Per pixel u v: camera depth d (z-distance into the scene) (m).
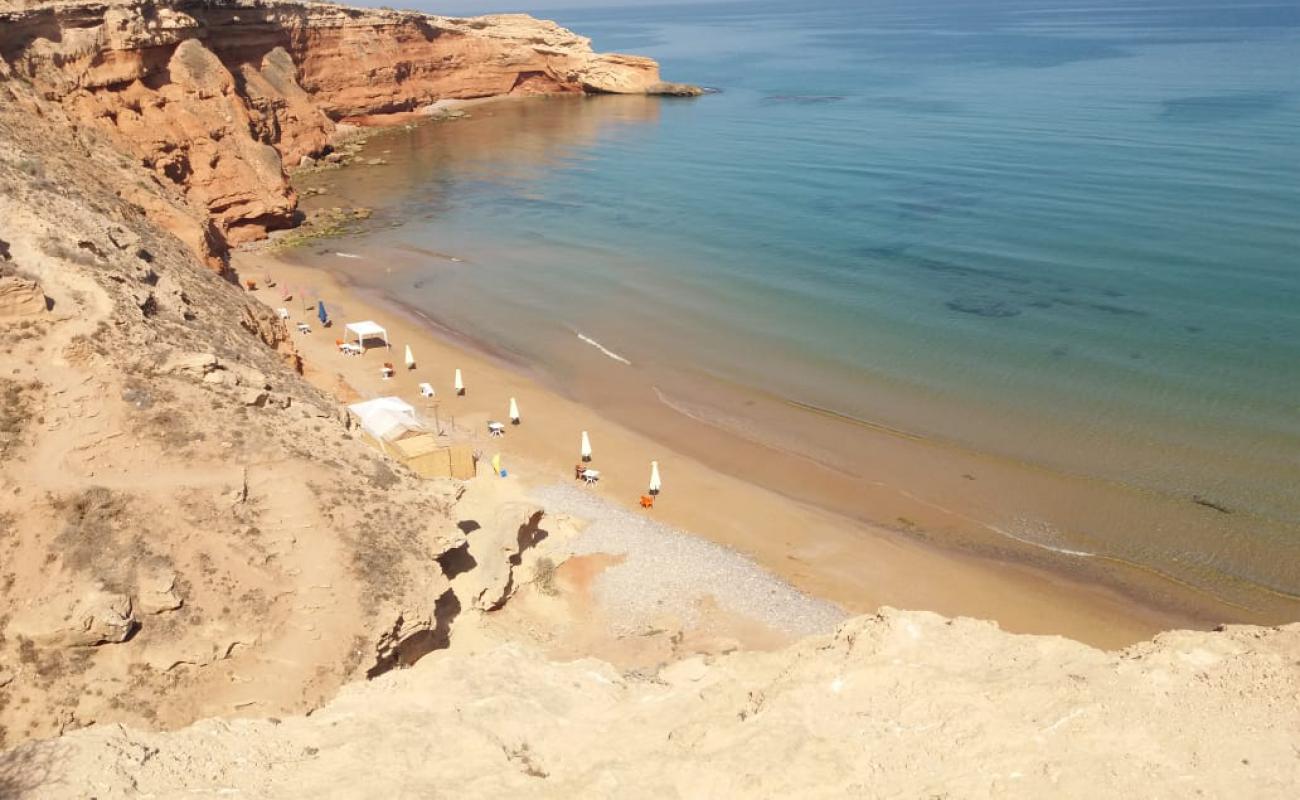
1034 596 32.03
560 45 155.62
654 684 17.95
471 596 27.45
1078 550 34.44
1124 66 161.25
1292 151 88.62
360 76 126.44
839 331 54.91
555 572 32.09
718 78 177.00
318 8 121.19
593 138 118.56
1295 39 193.12
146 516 22.70
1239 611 30.72
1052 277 60.94
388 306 61.00
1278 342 49.22
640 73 154.88
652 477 38.50
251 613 21.91
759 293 61.38
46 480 22.73
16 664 19.77
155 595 21.08
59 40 63.38
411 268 68.75
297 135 103.69
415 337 55.81
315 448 27.00
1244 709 12.91
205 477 24.12
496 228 78.75
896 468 40.59
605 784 13.08
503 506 29.77
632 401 47.66
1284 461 38.75
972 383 47.59
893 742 13.27
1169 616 30.77
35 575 20.95
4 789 12.89
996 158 94.75
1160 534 34.91
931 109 127.38
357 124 126.38
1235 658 13.78
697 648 28.05
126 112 66.69
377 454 28.98
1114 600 31.64
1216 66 154.00
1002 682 14.01
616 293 62.66
